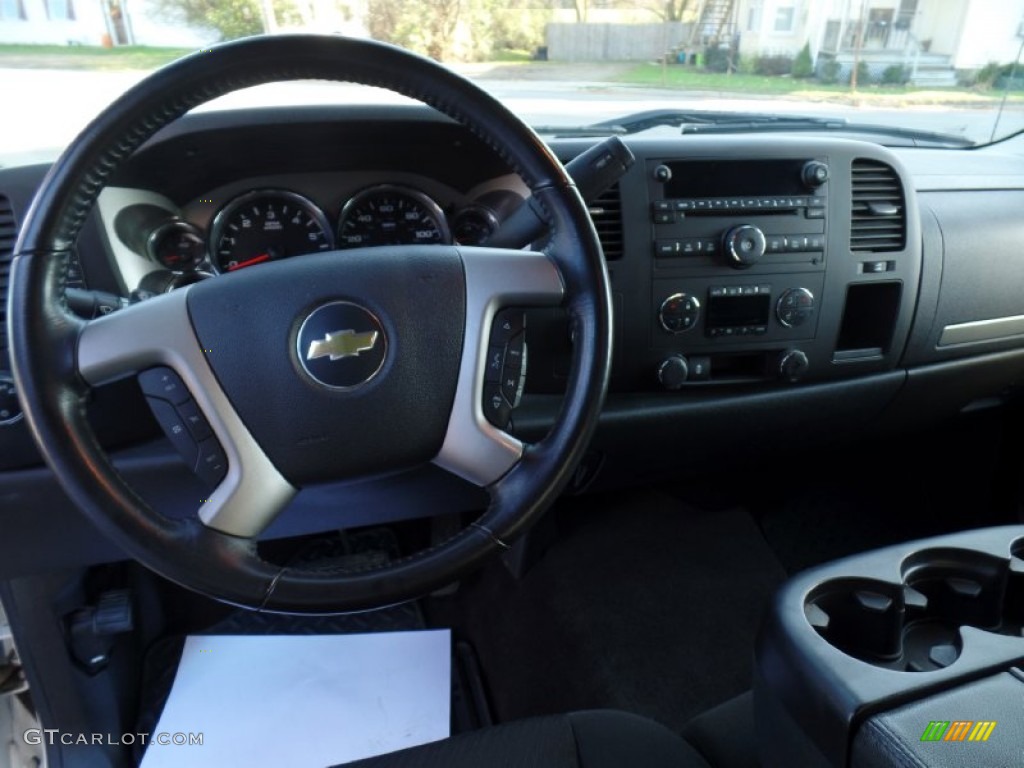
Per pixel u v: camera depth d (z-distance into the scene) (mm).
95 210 973
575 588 1570
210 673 1435
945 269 1368
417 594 757
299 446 770
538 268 813
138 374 752
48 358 683
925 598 785
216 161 1064
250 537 771
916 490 1815
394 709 1366
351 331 762
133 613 1377
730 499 1823
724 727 921
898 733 612
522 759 782
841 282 1287
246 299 756
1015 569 780
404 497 1164
